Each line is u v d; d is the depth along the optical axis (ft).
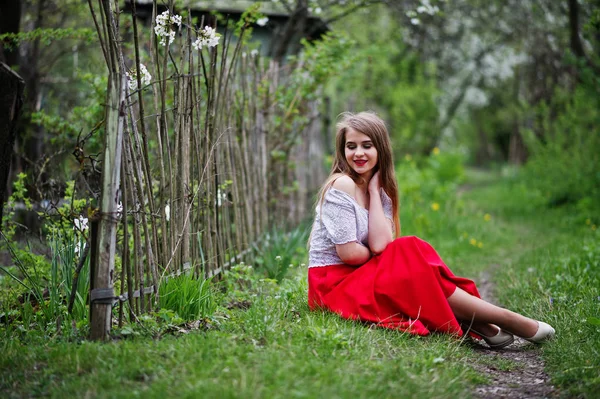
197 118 12.57
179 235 11.93
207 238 13.62
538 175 45.44
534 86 64.75
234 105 16.53
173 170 12.00
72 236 12.21
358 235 12.21
